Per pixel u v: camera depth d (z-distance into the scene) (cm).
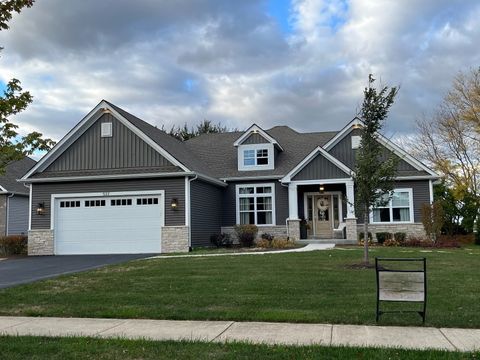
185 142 3241
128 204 2331
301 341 663
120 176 2306
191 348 631
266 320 796
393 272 774
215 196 2647
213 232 2584
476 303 891
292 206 2486
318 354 595
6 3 699
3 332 745
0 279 1373
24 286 1166
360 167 1470
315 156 2477
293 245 2311
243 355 597
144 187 2317
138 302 950
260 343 654
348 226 2409
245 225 2542
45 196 2400
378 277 779
